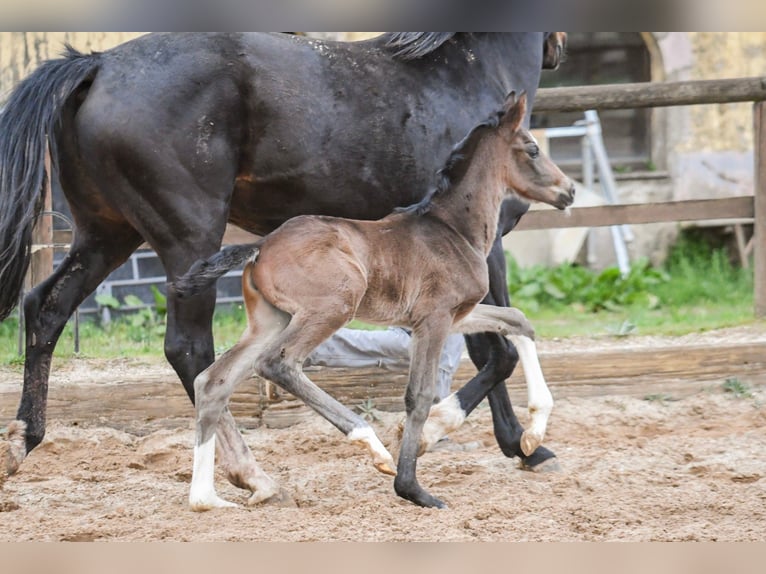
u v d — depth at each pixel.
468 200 8.18
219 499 7.78
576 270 18.14
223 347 12.29
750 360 11.58
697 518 7.57
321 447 10.16
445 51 8.88
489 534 7.06
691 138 20.50
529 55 9.41
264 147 8.25
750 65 20.06
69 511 7.95
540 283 17.64
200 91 8.06
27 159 7.89
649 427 10.80
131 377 10.98
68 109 8.11
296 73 8.30
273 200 8.47
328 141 8.31
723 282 18.20
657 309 16.95
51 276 8.66
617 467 9.07
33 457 9.84
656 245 20.33
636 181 20.73
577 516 7.55
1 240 7.95
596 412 11.00
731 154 20.44
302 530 7.09
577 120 22.27
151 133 7.93
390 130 8.47
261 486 8.00
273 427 10.92
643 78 22.08
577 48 22.08
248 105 8.20
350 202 8.50
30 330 8.52
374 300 7.89
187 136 8.00
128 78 8.00
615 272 17.45
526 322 8.44
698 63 20.08
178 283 7.46
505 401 9.18
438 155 8.64
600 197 19.30
